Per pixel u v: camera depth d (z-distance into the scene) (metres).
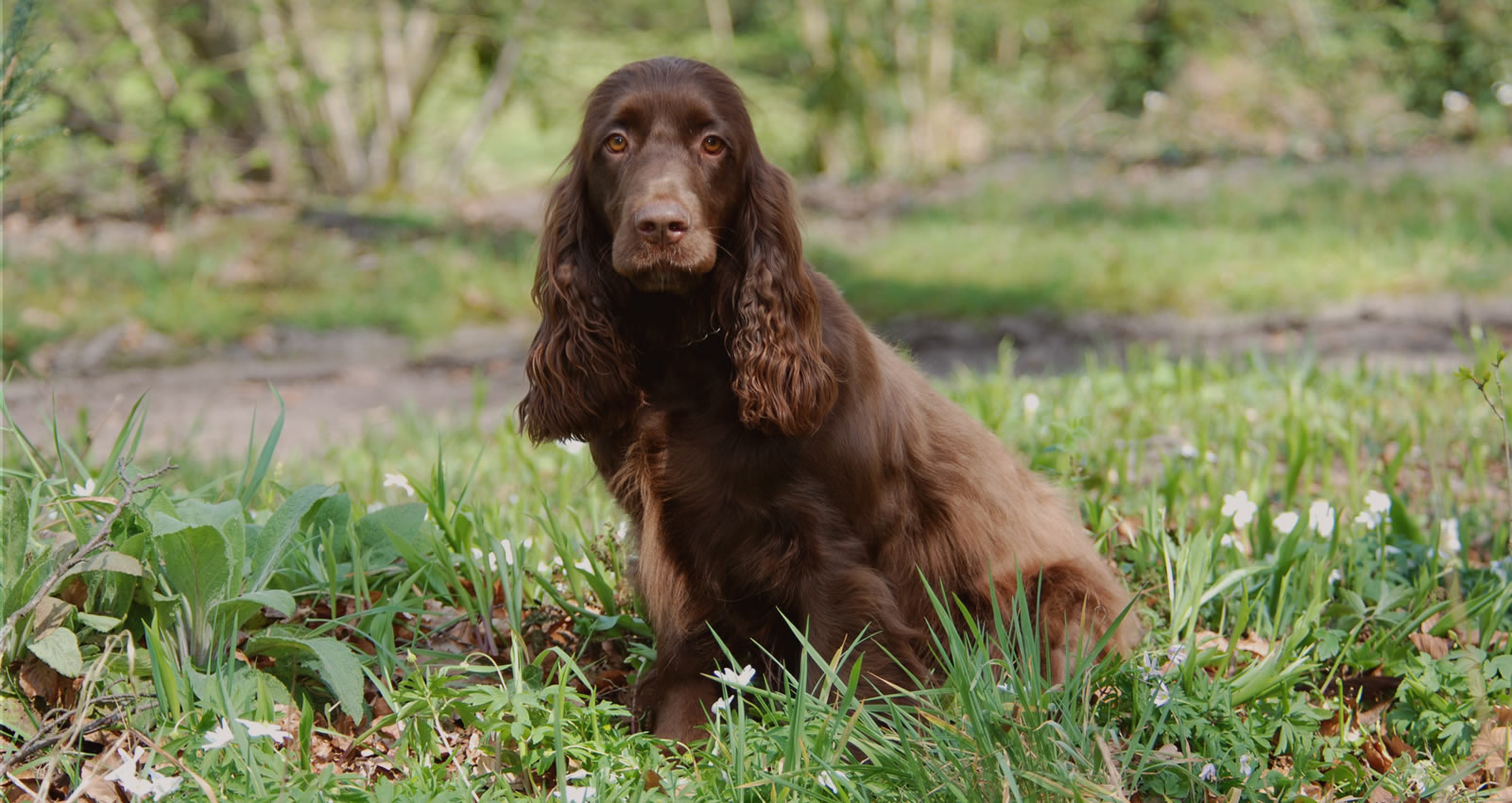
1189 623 3.39
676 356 3.12
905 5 17.16
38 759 2.62
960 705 2.79
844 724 2.77
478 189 16.66
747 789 2.61
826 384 2.99
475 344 9.37
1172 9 18.33
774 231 3.02
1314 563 3.62
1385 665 3.34
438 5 15.34
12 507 2.82
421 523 3.58
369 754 2.88
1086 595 3.25
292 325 9.48
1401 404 6.17
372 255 11.12
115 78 13.05
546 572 3.97
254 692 2.87
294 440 6.97
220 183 13.75
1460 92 16.89
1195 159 15.90
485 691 2.82
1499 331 8.45
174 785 2.38
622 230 2.90
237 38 14.22
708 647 3.21
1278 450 5.48
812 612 3.05
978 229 12.75
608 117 3.01
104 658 2.71
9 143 3.90
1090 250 11.36
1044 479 3.73
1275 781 2.78
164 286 9.91
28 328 8.85
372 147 16.31
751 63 18.59
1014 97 18.88
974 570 3.28
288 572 3.39
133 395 8.00
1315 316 9.15
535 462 5.50
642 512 3.15
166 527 2.93
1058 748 2.62
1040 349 8.92
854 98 17.47
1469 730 2.98
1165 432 5.68
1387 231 11.18
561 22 16.38
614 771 2.73
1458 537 4.12
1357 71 17.42
